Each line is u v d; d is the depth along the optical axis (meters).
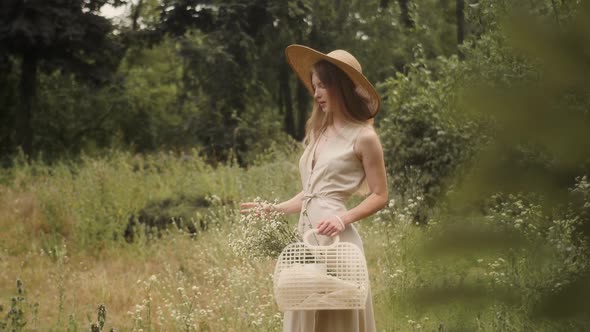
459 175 1.11
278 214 2.74
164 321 4.94
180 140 25.84
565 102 1.02
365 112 2.79
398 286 4.03
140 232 8.39
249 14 21.84
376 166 2.71
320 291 2.44
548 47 1.01
